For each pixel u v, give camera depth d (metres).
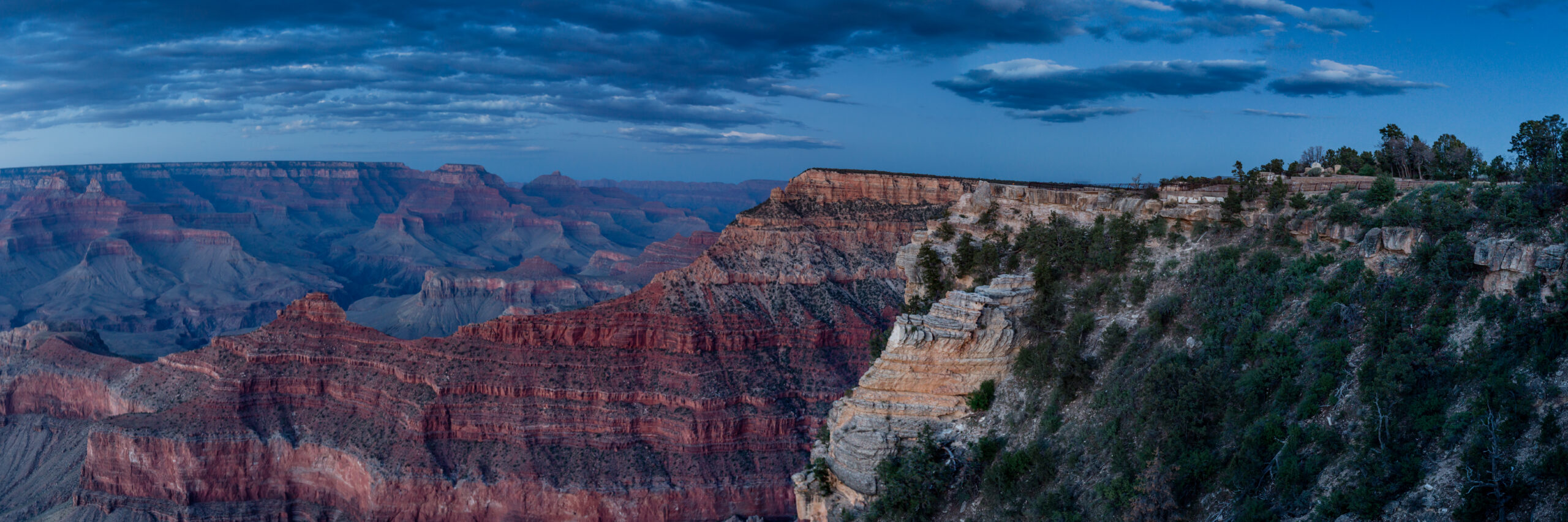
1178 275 53.56
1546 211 41.00
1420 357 38.91
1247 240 52.84
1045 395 52.78
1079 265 58.28
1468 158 56.75
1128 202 60.56
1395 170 64.25
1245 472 39.94
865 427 55.78
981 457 52.19
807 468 60.91
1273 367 43.56
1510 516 32.38
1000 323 54.66
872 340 72.94
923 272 71.50
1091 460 47.41
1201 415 44.16
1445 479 34.53
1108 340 52.12
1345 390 40.66
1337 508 36.00
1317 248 49.34
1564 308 36.00
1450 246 42.38
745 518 124.81
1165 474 43.09
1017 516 47.72
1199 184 63.94
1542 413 34.19
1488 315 38.97
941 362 55.03
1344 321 43.34
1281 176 60.97
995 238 67.44
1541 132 52.62
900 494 52.53
